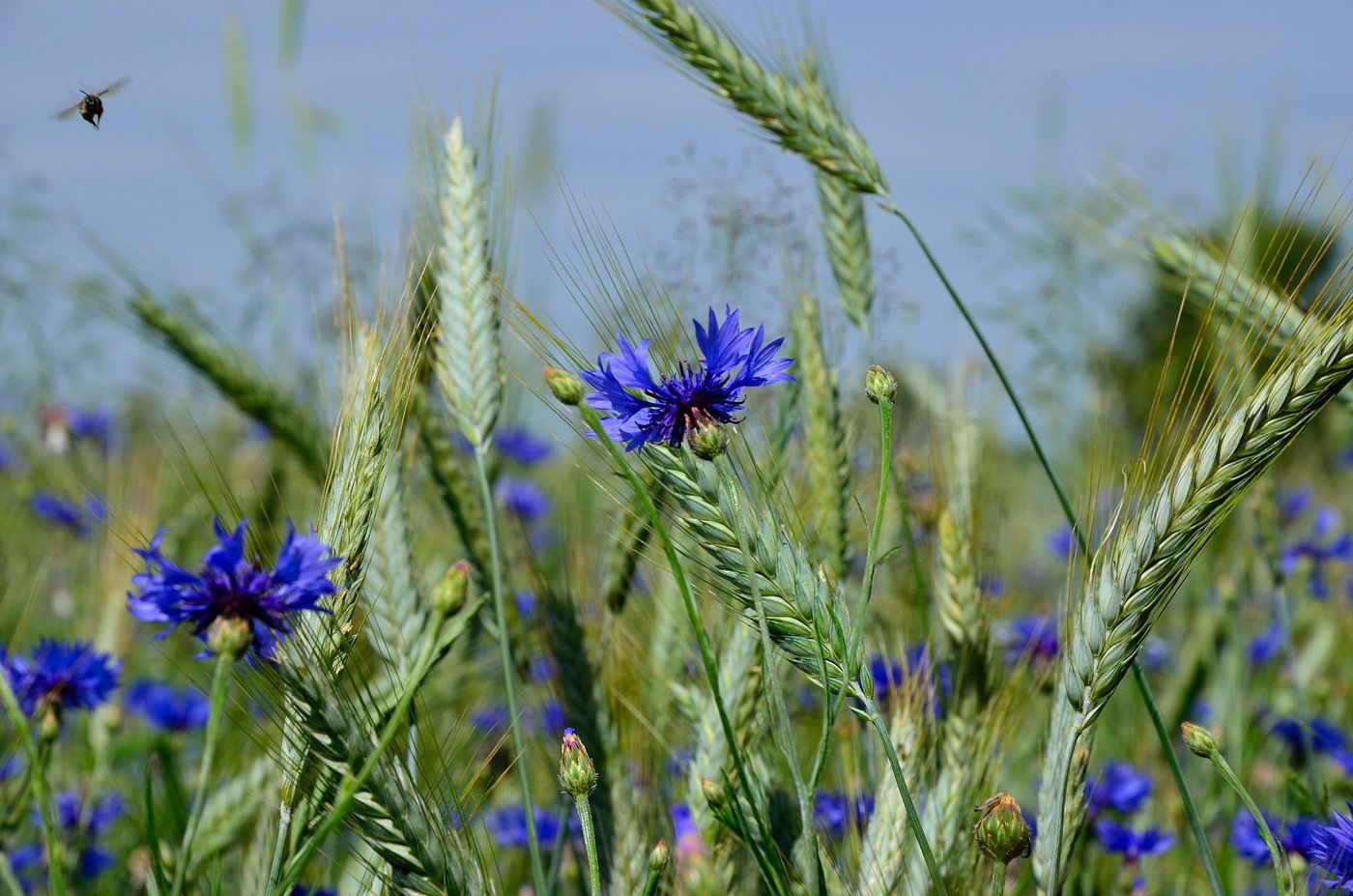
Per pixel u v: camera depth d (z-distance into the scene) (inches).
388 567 35.1
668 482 31.2
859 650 30.8
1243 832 37.0
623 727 36.5
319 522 32.3
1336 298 32.1
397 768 31.3
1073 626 31.8
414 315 37.9
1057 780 32.4
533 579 37.2
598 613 37.6
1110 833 37.6
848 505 37.4
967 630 35.7
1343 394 36.0
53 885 30.3
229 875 36.9
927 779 34.7
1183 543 31.2
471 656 40.0
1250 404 31.3
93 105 38.8
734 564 31.0
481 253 37.0
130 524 34.4
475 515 38.4
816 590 31.1
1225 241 39.1
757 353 31.2
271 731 33.0
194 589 29.6
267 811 34.7
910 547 36.4
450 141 37.7
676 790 35.5
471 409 36.4
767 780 34.3
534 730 37.3
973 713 35.2
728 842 33.6
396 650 34.9
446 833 31.5
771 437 37.9
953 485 38.1
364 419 32.5
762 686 34.2
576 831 36.9
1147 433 31.9
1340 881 31.5
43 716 35.4
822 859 33.3
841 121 38.5
